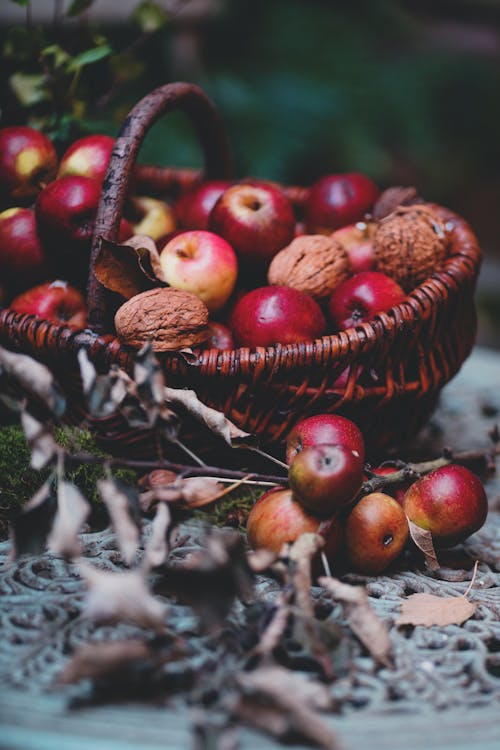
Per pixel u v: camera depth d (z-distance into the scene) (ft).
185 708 1.52
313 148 4.89
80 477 1.98
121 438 1.98
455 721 1.52
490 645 1.72
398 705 1.55
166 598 1.75
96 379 1.73
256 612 1.67
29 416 1.70
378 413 1.99
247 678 1.50
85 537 1.90
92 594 1.54
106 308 1.95
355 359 1.92
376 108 5.52
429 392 2.05
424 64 6.65
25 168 2.18
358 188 2.35
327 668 1.59
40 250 2.11
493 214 7.37
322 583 1.68
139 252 1.98
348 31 5.62
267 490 1.98
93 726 1.49
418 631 1.71
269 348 1.90
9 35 2.34
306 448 1.86
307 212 2.38
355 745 1.48
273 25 5.35
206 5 4.33
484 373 2.80
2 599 1.73
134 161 2.01
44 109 2.43
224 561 1.59
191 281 2.08
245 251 2.16
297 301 1.99
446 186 7.04
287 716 1.48
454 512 1.86
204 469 1.79
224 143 2.42
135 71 2.54
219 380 1.89
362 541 1.83
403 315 1.94
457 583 1.86
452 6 8.52
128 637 1.64
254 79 5.00
